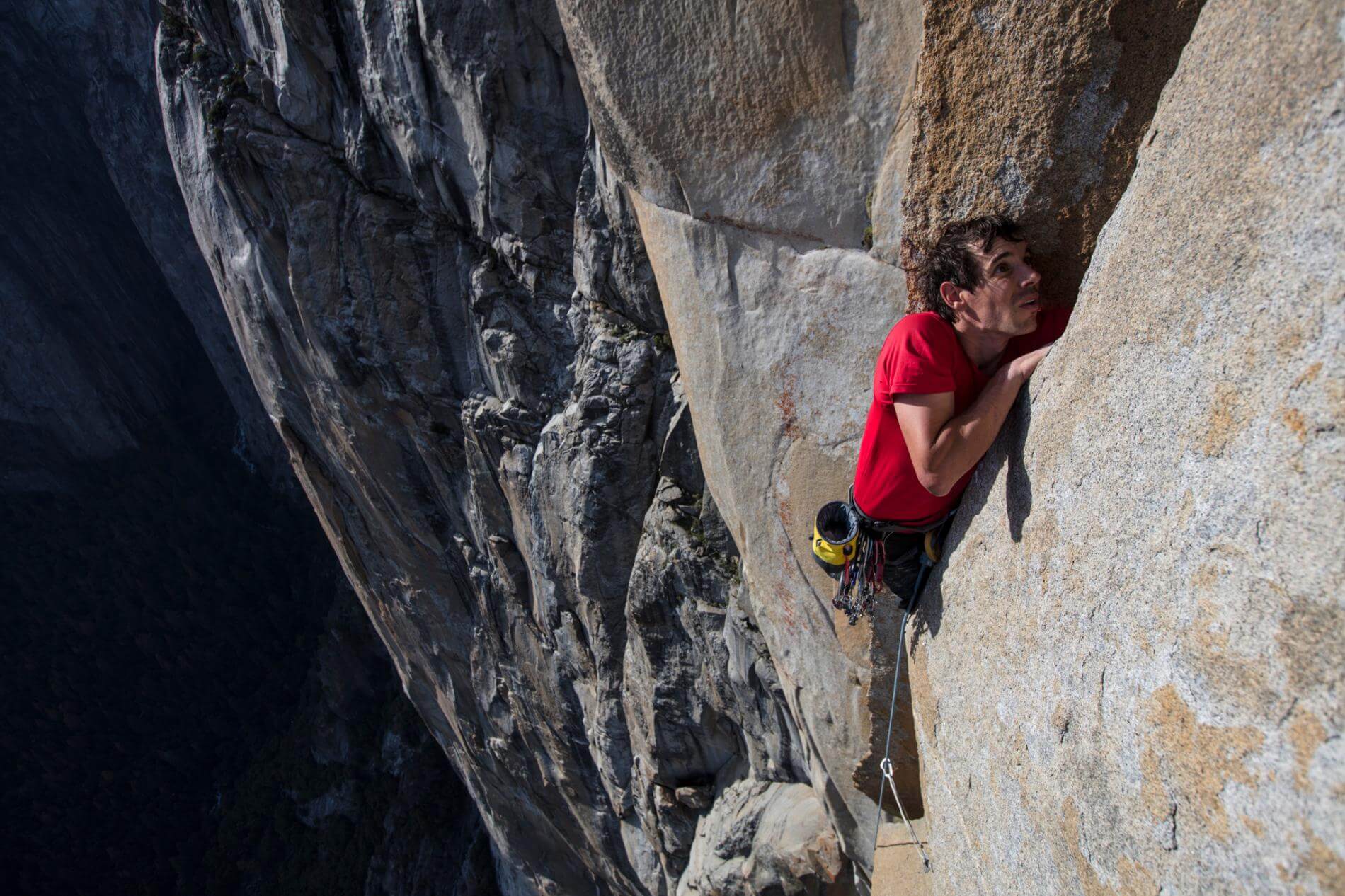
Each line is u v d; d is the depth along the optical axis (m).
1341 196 1.01
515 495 8.62
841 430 3.60
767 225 3.42
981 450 1.94
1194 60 1.38
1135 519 1.40
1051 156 1.87
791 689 4.91
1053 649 1.66
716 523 6.68
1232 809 1.12
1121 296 1.53
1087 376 1.63
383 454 10.52
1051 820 1.69
